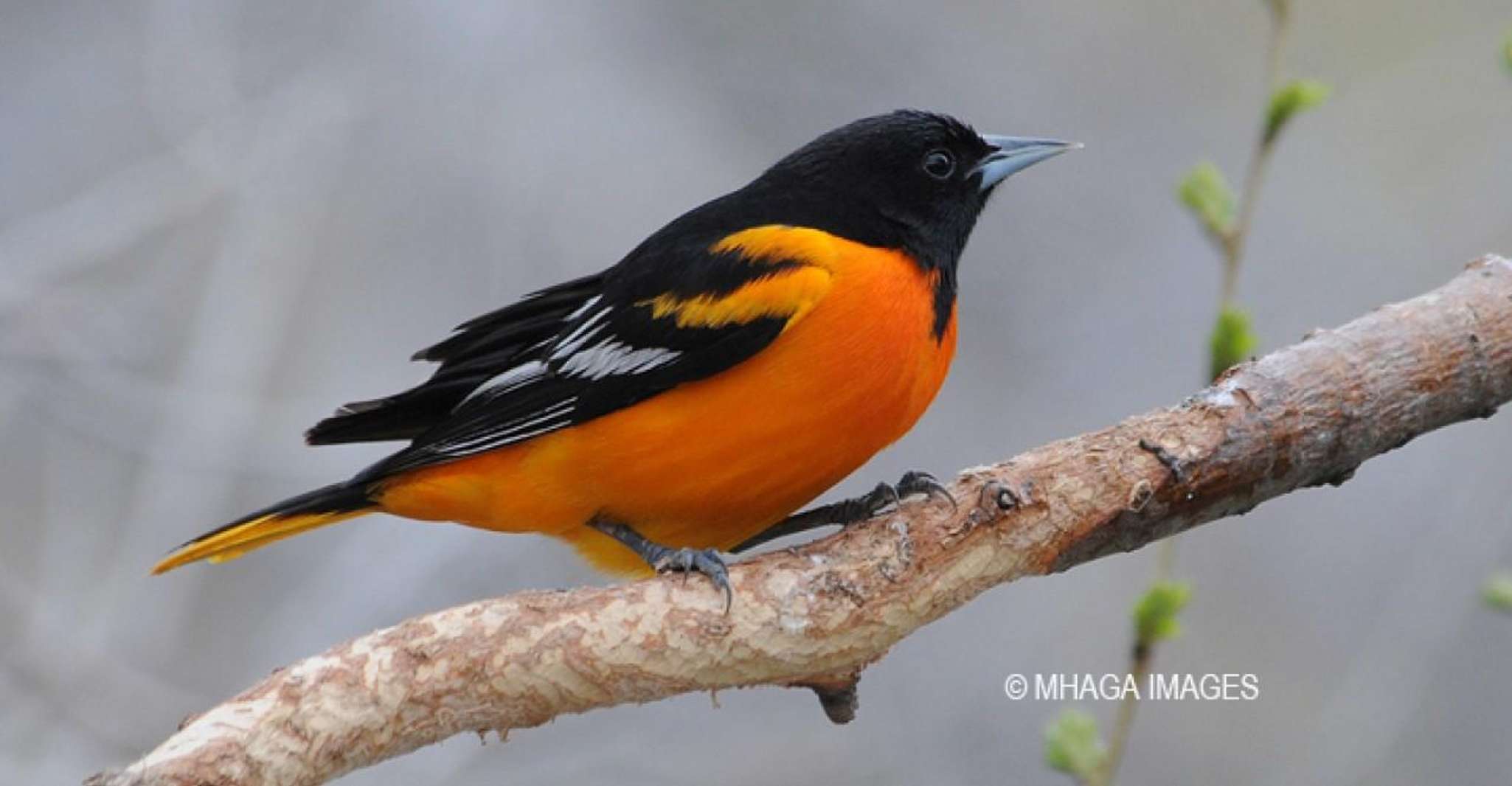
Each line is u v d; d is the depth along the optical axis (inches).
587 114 613.0
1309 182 602.5
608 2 622.5
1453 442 557.0
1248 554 568.1
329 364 579.2
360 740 261.6
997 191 589.3
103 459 565.0
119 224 564.4
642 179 609.6
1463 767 515.2
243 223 572.1
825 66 628.1
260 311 561.9
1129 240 602.5
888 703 535.8
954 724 534.3
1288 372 291.6
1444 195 599.5
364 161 593.9
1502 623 521.7
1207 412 289.1
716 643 275.9
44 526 565.3
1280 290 593.3
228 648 543.8
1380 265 593.9
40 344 546.9
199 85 581.3
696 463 335.0
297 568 552.4
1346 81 615.5
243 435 545.0
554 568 548.1
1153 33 625.3
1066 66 626.2
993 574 285.4
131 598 538.9
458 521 364.2
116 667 515.8
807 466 336.5
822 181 361.7
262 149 576.4
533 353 361.1
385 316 585.9
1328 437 291.0
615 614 273.1
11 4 636.7
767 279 330.0
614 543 357.7
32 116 631.2
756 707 537.0
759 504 342.0
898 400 339.0
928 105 624.4
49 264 556.1
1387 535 564.1
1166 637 304.5
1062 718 306.5
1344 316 588.4
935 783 523.2
